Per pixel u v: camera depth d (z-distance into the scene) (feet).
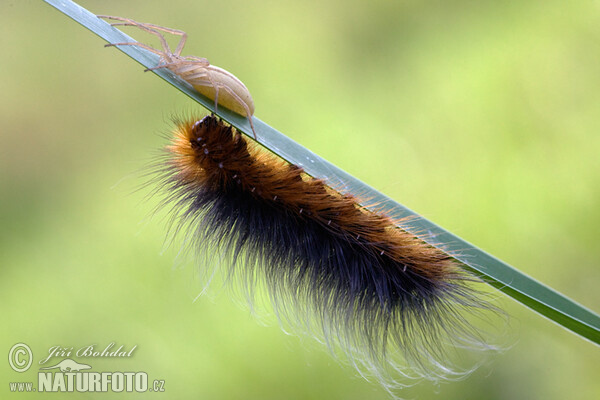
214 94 0.89
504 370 1.11
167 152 0.94
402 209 0.93
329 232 0.93
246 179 0.92
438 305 0.93
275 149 0.91
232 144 0.92
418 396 1.09
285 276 0.93
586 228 1.18
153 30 0.89
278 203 0.93
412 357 0.94
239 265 0.94
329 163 0.92
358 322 0.93
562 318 0.90
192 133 0.92
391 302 0.93
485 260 0.91
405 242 0.92
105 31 0.89
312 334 0.94
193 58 0.89
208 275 0.95
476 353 1.03
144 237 1.14
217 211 0.93
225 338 1.11
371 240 0.92
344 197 0.93
